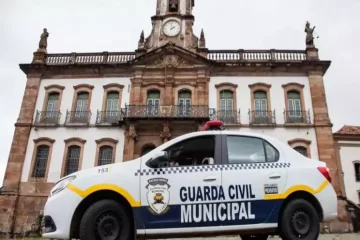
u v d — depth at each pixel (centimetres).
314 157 2181
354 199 2344
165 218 519
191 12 2750
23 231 2095
